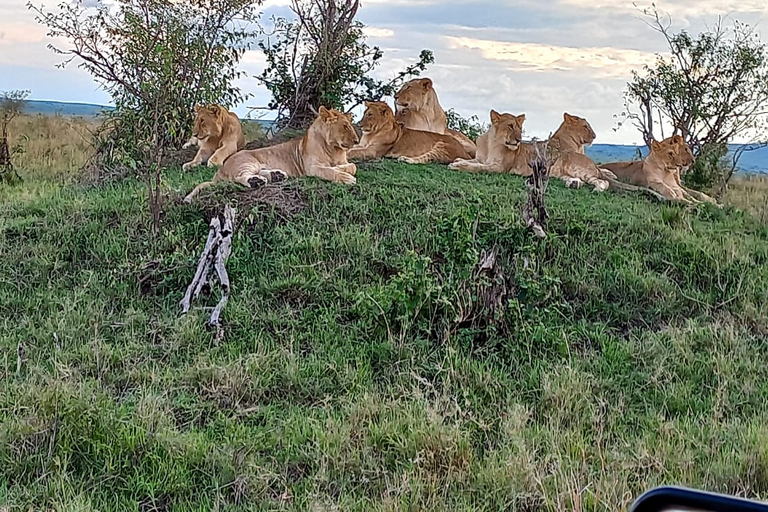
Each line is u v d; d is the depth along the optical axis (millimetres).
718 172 13445
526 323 6621
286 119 14930
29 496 4348
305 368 6012
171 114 11383
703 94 14023
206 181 10297
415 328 6668
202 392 5680
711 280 7961
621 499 4207
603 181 11461
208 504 4410
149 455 4723
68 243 8328
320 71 14633
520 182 11039
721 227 9828
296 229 8547
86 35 11555
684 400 5758
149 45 11391
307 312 7000
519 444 4785
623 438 5176
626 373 6230
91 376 5871
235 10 12578
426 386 5812
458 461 4727
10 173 12633
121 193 10062
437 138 12875
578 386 5762
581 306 7410
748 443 4961
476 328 6602
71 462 4668
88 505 4203
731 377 6082
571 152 11797
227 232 7125
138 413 5152
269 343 6426
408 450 4836
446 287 6715
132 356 6234
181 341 6418
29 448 4730
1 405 5207
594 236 8680
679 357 6430
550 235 8078
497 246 7219
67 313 6867
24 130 18031
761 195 13133
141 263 7629
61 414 4898
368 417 5270
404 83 14188
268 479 4605
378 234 8625
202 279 7109
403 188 9977
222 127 11898
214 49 12594
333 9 14609
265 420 5371
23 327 6676
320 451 4828
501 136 11906
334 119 10047
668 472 4617
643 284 7684
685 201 11031
